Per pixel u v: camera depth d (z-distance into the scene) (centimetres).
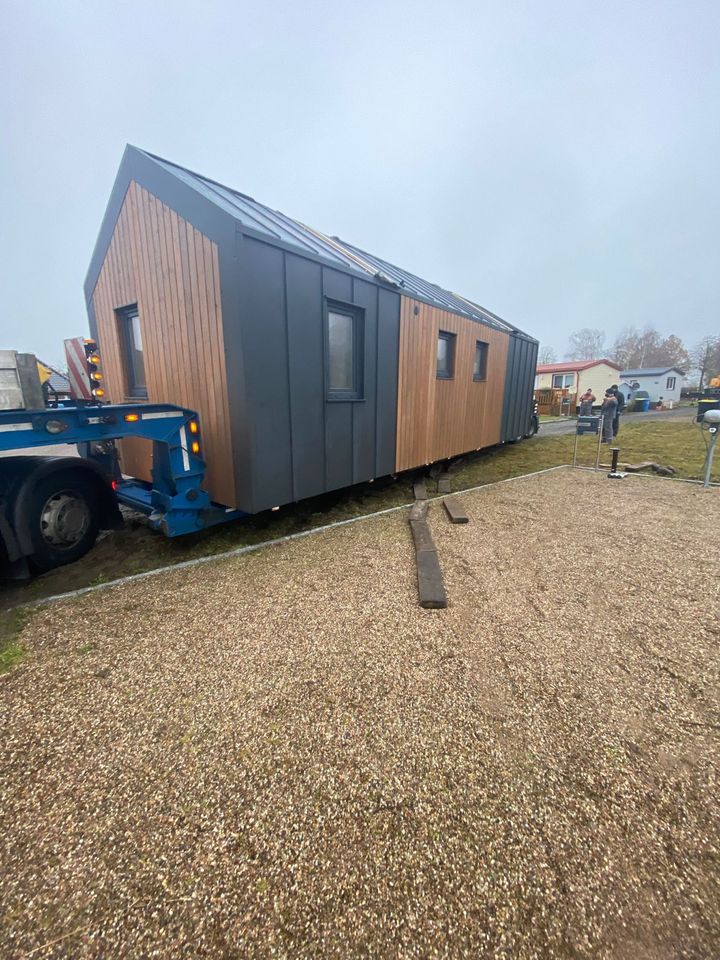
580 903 131
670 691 222
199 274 391
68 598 326
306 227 595
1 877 139
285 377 412
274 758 183
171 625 287
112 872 140
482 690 223
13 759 184
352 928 125
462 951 120
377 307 527
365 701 216
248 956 119
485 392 879
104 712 210
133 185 445
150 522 403
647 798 164
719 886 135
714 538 442
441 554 403
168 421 377
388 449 591
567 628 280
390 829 153
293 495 441
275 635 274
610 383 2970
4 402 292
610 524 489
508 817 157
